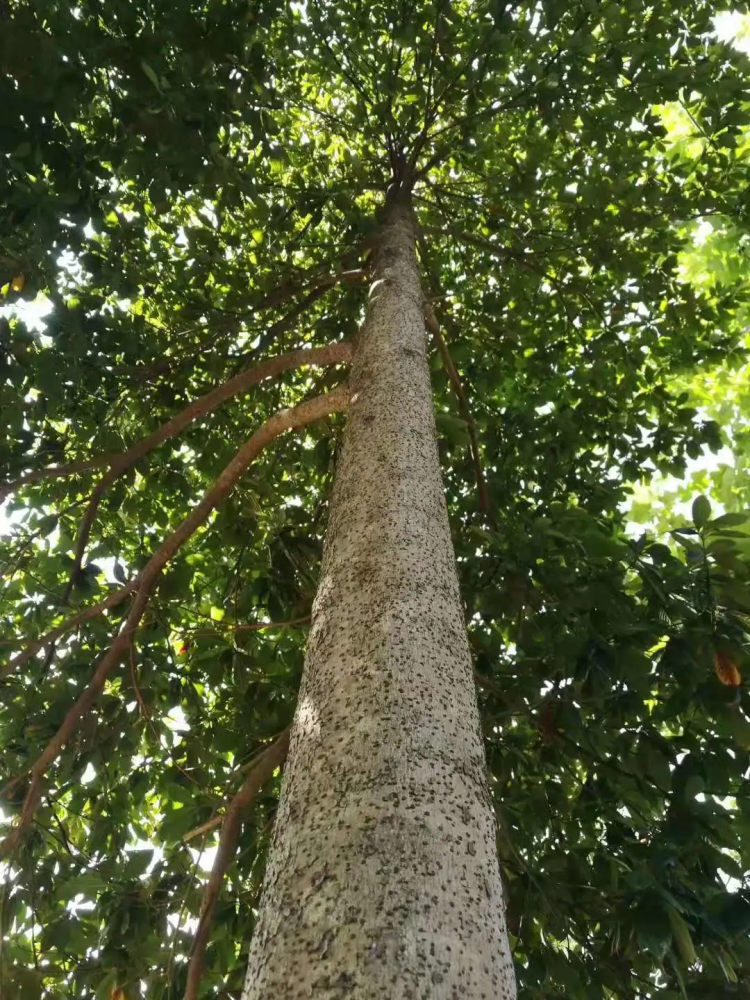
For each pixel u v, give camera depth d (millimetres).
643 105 4406
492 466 5000
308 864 1306
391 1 4672
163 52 2930
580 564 3426
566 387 5355
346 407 3062
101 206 3273
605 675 3117
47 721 3668
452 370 4445
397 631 1792
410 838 1310
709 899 2471
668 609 2979
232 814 2887
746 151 4656
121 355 4336
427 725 1564
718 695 2785
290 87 5156
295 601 4180
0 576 4082
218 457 4941
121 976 3117
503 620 4047
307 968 1121
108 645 3959
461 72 4535
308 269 4668
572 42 4016
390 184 5215
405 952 1116
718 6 4332
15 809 3467
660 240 4938
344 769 1470
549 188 5051
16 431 3666
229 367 4805
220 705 4234
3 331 3166
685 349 5004
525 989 3076
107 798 3902
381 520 2209
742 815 2814
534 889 3225
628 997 3088
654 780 2980
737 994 2703
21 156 2727
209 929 2797
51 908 3385
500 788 3662
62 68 2709
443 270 5832
